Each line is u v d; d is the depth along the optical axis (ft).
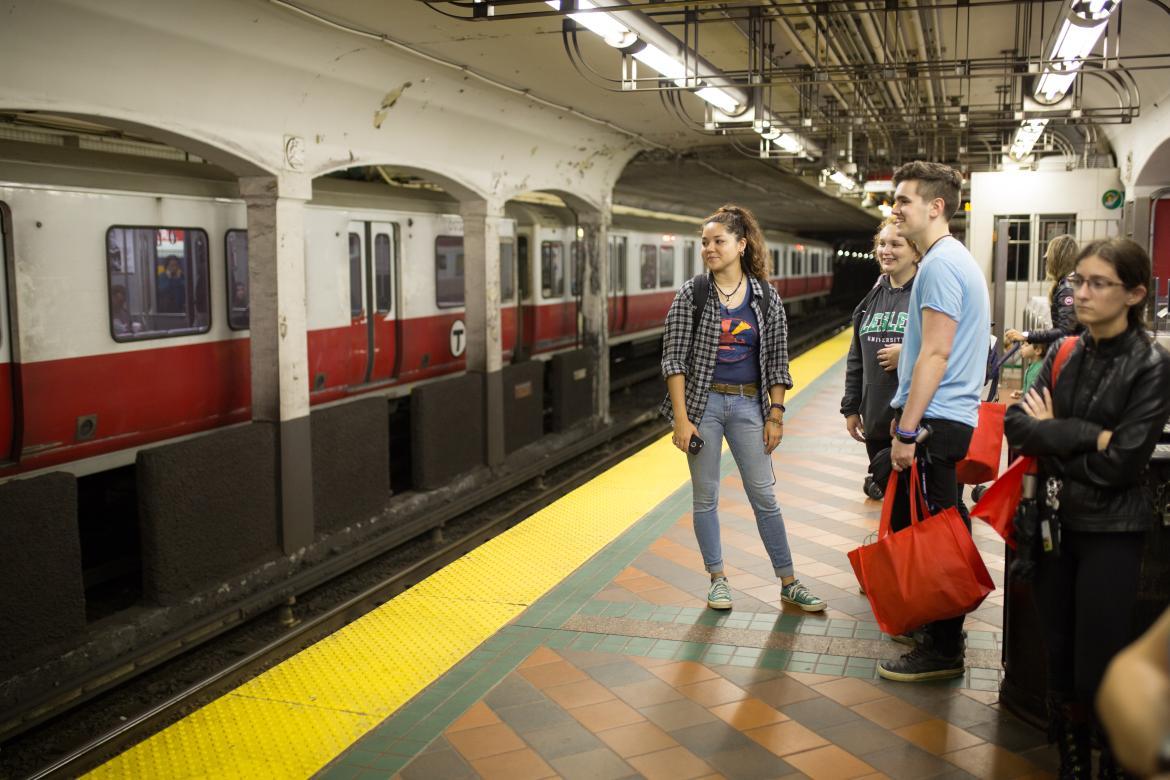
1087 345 9.09
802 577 16.79
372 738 11.47
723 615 15.08
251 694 13.57
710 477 15.12
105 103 17.71
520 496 33.30
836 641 13.87
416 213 35.12
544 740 11.25
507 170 32.91
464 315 39.04
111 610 22.40
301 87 22.08
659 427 47.09
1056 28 20.12
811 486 23.66
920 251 12.27
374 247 32.89
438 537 28.25
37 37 15.88
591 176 39.73
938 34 26.81
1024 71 24.02
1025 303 41.81
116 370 23.21
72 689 16.89
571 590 16.53
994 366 18.53
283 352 22.98
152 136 19.72
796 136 35.47
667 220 68.80
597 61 26.17
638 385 59.77
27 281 20.90
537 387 37.65
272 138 22.20
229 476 21.52
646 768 10.53
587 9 17.17
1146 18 25.67
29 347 20.99
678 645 13.92
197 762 11.63
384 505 27.61
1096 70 29.66
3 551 16.34
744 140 41.22
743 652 13.60
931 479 11.97
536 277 45.70
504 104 29.50
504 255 41.81
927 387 11.43
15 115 23.94
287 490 23.18
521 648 14.05
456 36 22.45
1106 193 40.60
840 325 103.65
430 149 28.27
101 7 16.29
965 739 10.87
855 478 24.52
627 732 11.37
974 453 13.12
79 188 22.00
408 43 22.75
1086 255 8.75
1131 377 8.63
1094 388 8.82
